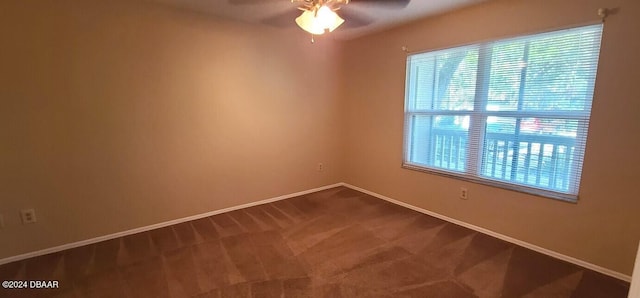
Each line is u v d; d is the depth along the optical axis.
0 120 2.18
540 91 2.38
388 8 2.76
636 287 0.65
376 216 3.26
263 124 3.55
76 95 2.43
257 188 3.61
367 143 4.00
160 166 2.91
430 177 3.26
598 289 1.97
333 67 4.10
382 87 3.69
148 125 2.80
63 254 2.44
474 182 2.87
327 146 4.23
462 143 2.98
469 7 2.73
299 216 3.26
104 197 2.66
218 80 3.14
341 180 4.44
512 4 2.45
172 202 3.03
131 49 2.62
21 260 2.34
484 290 1.97
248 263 2.30
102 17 2.47
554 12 2.24
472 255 2.42
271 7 2.79
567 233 2.32
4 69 2.15
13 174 2.27
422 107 3.30
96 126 2.55
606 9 2.00
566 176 2.32
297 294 1.93
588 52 2.12
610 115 2.06
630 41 1.94
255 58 3.37
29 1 2.18
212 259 2.36
